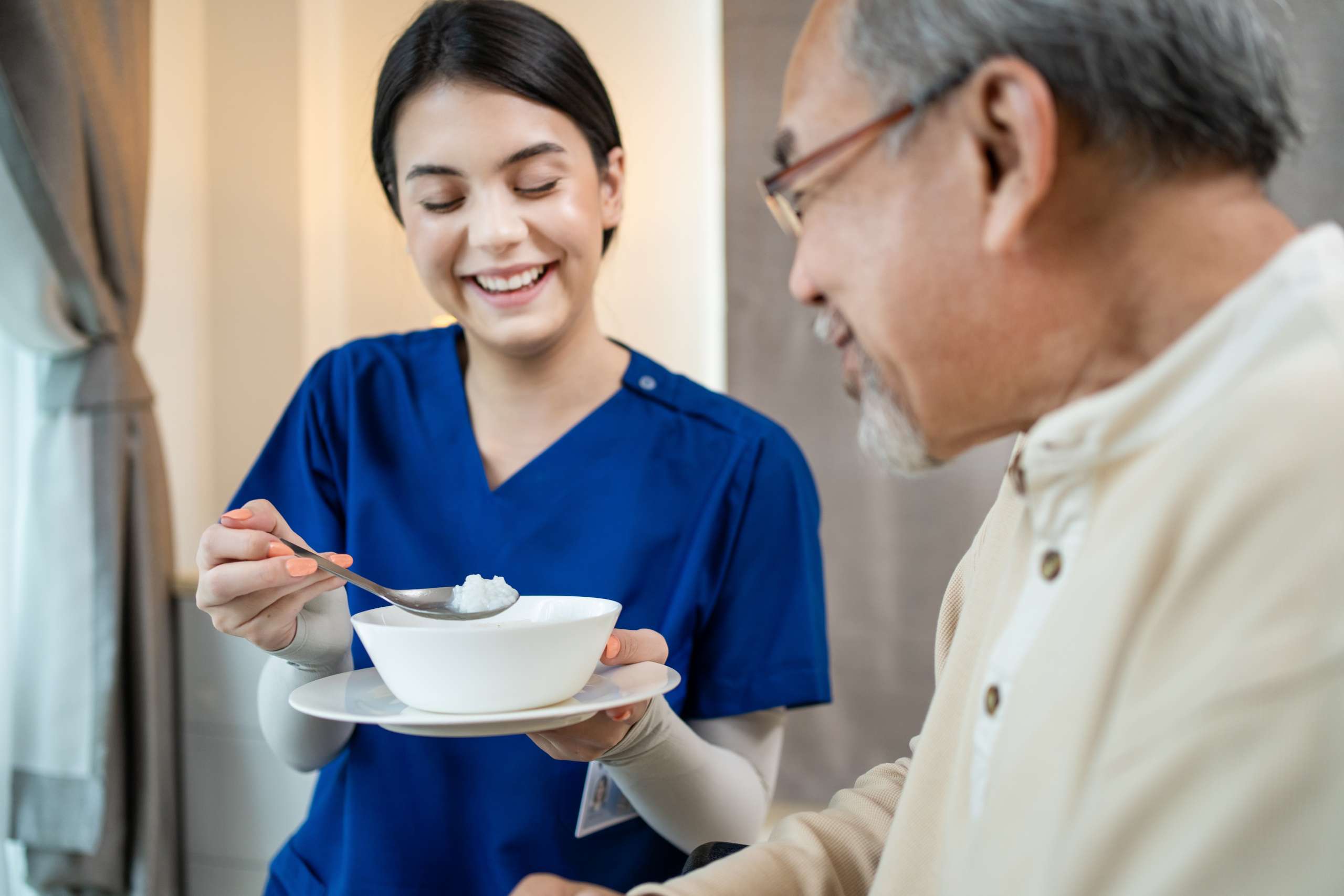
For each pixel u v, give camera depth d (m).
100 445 2.14
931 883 0.62
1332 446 0.42
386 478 1.10
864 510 2.62
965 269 0.51
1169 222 0.49
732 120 2.65
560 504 1.07
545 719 0.67
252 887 2.24
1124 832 0.42
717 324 2.77
